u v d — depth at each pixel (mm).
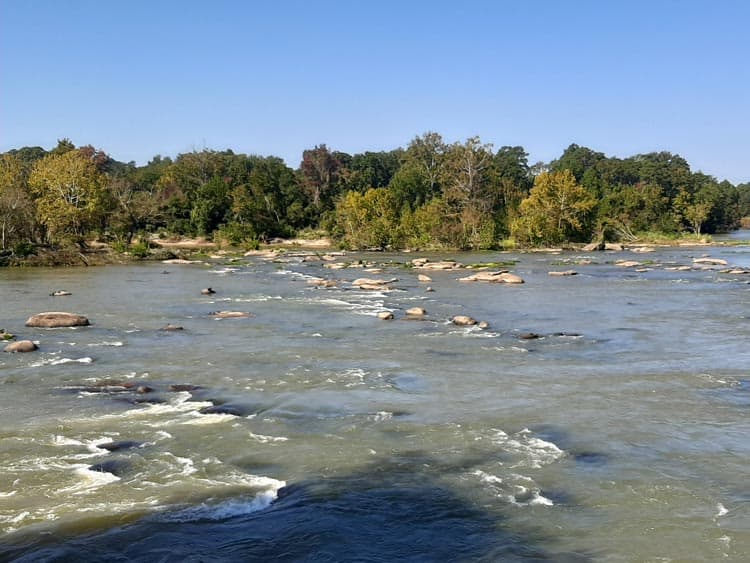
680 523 11469
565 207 103562
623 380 21484
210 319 33844
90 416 17391
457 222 100625
